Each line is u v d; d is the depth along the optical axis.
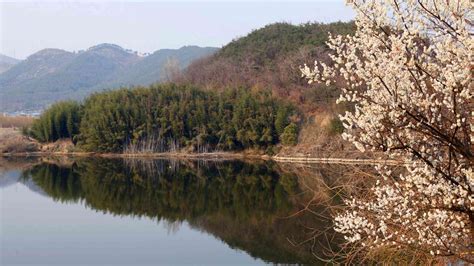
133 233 22.17
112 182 37.97
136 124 58.75
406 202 6.42
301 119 49.34
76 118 62.34
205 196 31.02
